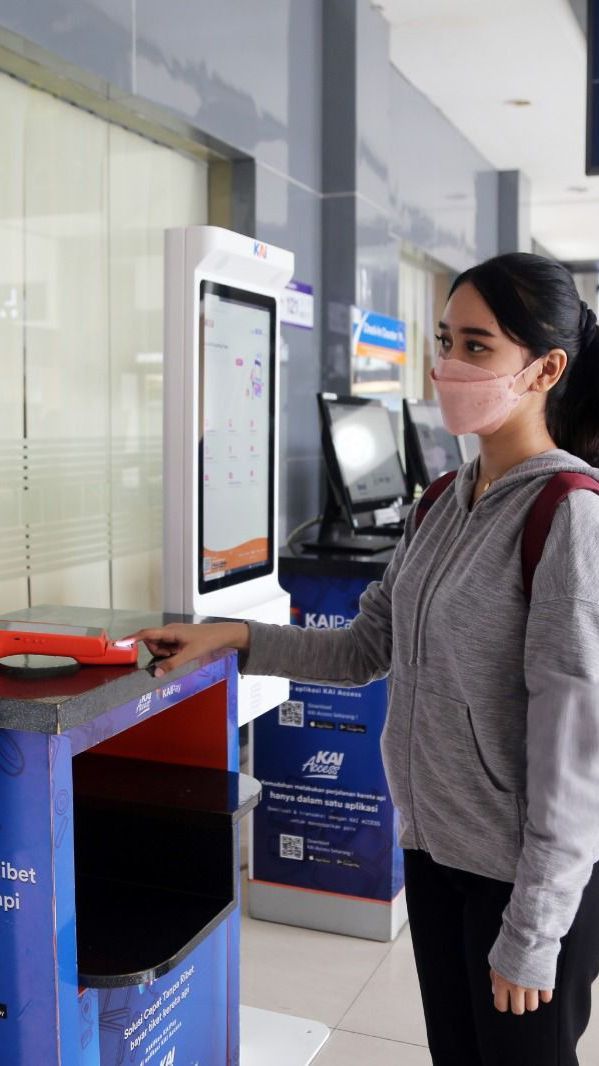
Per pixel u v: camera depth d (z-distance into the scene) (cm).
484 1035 132
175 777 162
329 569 281
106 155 290
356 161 395
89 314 286
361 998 248
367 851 279
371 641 160
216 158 340
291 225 372
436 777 133
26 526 263
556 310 130
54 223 270
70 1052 121
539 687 117
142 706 133
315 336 399
